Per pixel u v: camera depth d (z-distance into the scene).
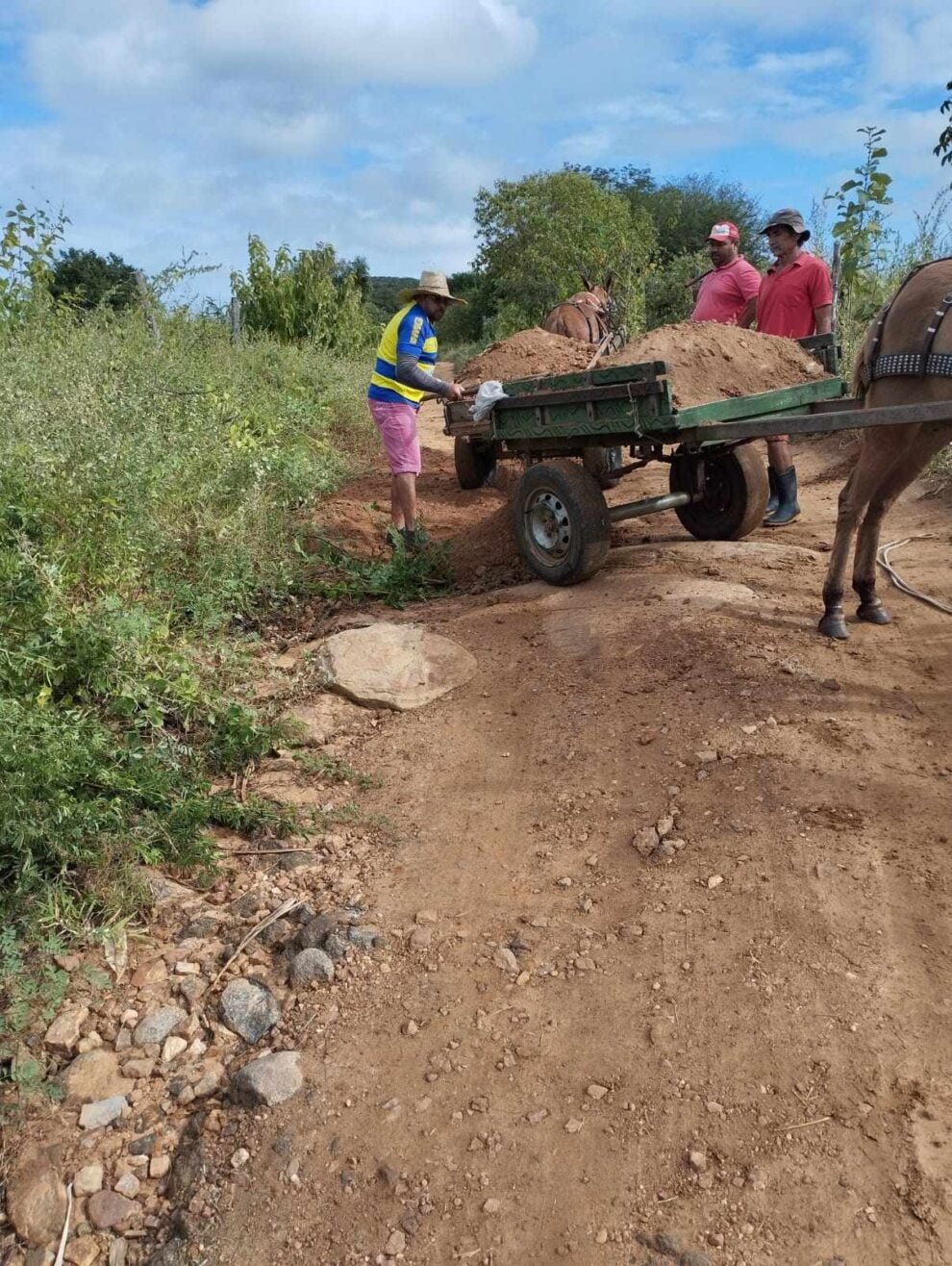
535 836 4.19
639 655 5.36
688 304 22.80
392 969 3.57
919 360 4.86
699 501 7.23
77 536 5.79
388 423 7.40
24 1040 3.32
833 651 5.23
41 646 4.71
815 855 3.77
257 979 3.57
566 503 6.20
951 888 3.56
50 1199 2.88
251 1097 3.12
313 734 5.09
